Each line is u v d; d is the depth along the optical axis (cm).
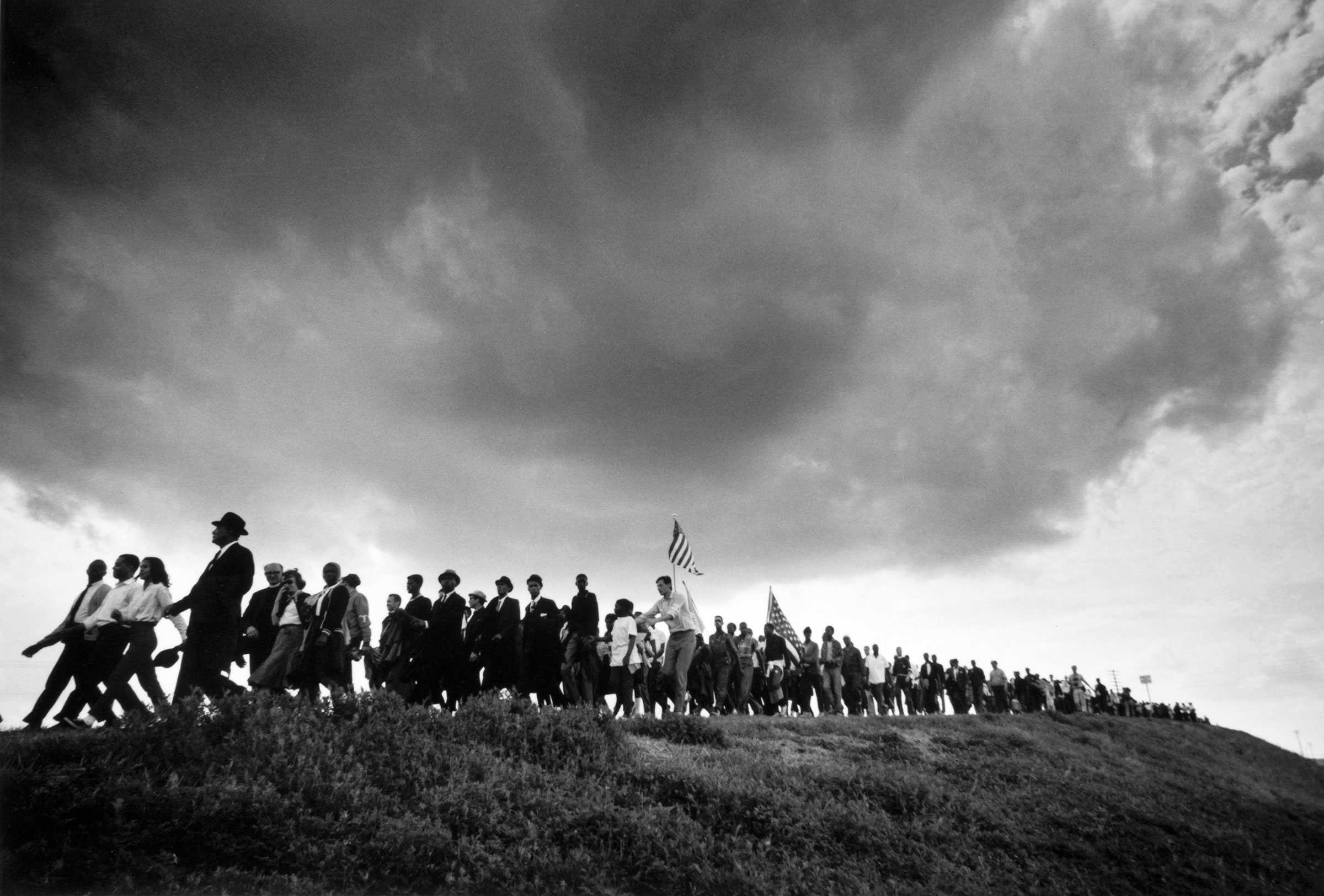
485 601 1303
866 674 2206
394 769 782
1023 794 1322
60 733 733
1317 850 1512
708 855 761
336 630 1039
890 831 956
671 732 1198
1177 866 1146
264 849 587
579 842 731
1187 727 3397
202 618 882
